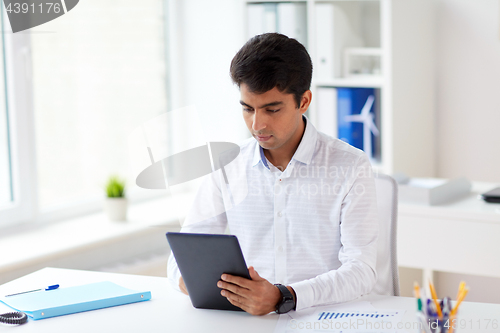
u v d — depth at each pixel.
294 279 1.49
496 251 2.00
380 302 1.31
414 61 2.69
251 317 1.24
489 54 2.76
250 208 1.53
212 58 2.99
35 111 2.47
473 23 2.77
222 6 2.93
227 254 1.19
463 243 2.06
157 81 3.03
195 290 1.28
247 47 1.28
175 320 1.23
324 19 2.66
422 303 1.00
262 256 1.53
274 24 2.77
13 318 1.23
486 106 2.79
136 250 2.54
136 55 2.92
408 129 2.68
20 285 1.50
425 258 2.14
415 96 2.72
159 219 2.57
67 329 1.19
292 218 1.48
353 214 1.40
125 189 2.60
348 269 1.32
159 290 1.44
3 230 2.34
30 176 2.42
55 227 2.45
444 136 2.92
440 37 2.86
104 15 2.75
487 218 2.00
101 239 2.27
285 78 1.26
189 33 3.05
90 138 2.72
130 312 1.29
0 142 2.36
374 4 2.73
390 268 1.55
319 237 1.46
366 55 2.70
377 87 2.63
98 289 1.41
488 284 2.74
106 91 2.78
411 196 2.18
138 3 2.91
